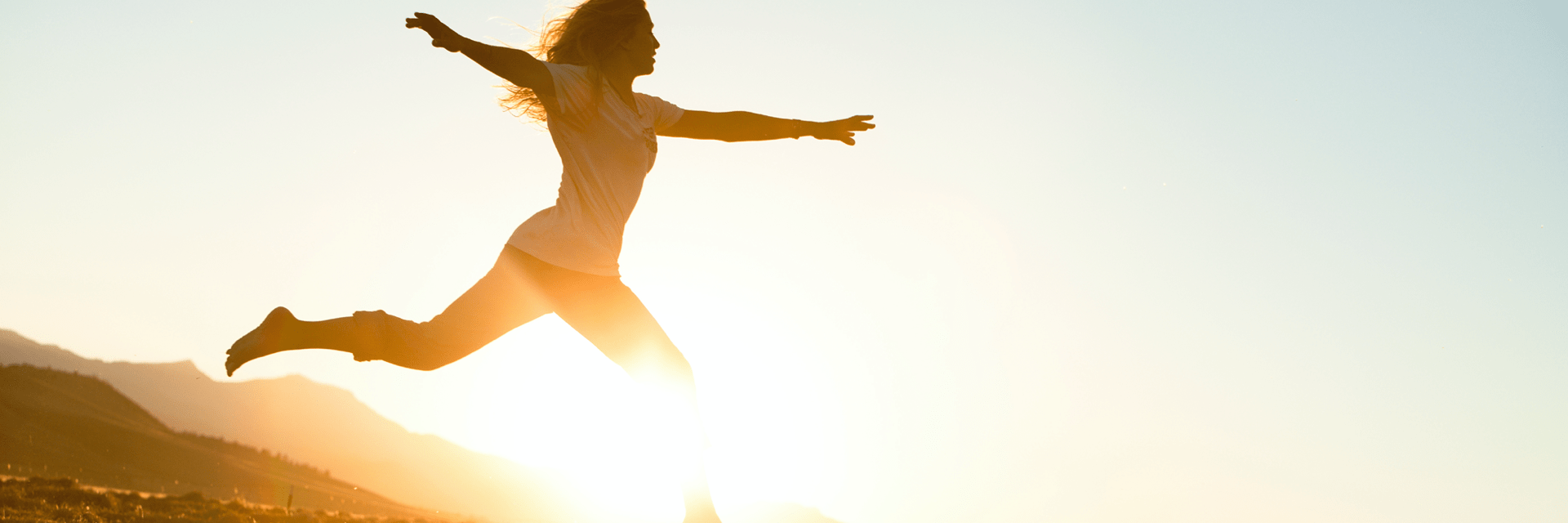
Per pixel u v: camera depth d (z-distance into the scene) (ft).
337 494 381.40
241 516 119.03
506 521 484.74
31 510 94.84
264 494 346.13
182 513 116.88
